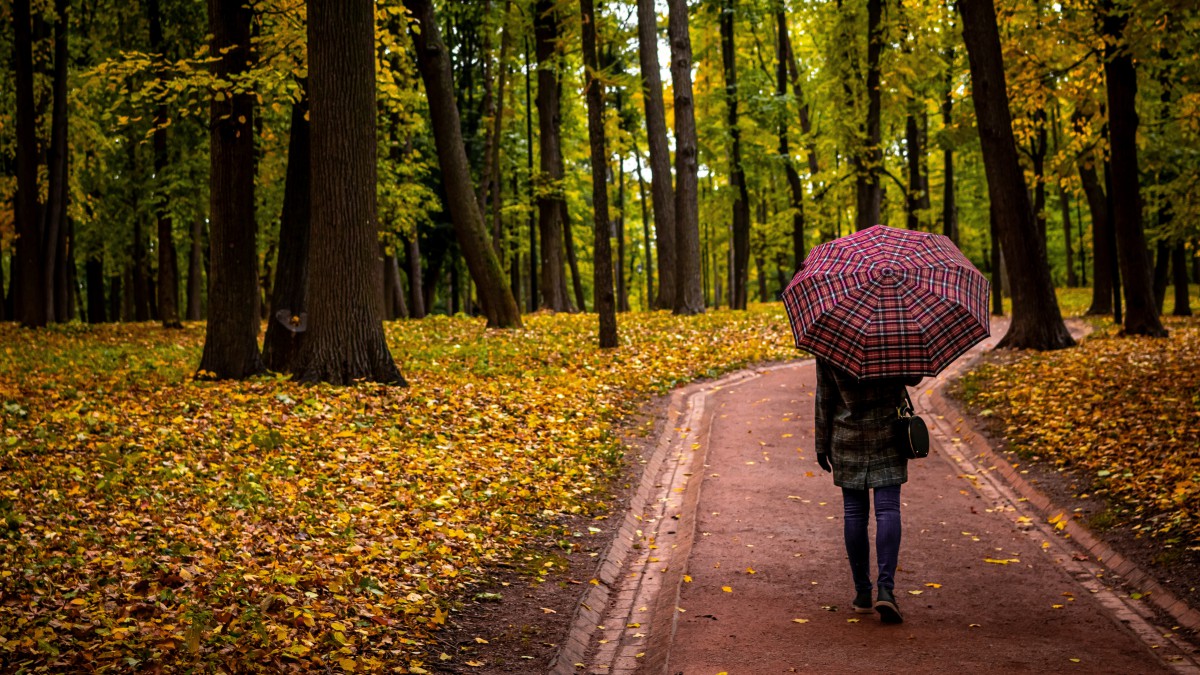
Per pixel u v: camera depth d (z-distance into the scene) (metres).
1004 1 18.19
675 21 24.81
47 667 4.06
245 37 13.40
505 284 21.28
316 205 12.25
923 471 9.45
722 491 8.66
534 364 15.43
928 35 24.39
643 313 26.39
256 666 4.27
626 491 8.88
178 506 7.08
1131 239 18.02
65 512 6.72
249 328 13.44
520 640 5.09
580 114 36.81
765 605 5.64
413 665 4.57
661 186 26.52
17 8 22.22
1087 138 21.28
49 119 26.61
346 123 12.08
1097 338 18.25
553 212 30.92
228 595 5.26
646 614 5.85
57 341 19.45
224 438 9.25
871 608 5.42
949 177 29.38
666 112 39.06
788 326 22.42
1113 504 7.45
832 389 5.43
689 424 12.32
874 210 27.09
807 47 36.47
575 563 6.68
